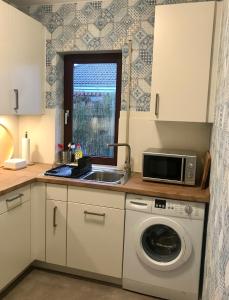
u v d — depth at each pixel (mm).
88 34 2678
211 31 2061
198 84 2135
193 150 2514
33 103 2666
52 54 2795
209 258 1532
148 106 2592
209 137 2469
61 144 3012
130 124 2658
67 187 2283
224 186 1133
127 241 2197
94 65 2855
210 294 1302
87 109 2941
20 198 2166
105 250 2268
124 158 2717
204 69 2109
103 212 2223
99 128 2928
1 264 2006
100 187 2184
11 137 2873
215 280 1148
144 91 2584
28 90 2566
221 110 1517
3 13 2168
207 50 2086
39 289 2246
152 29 2502
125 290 2285
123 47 2592
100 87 2867
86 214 2270
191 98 2160
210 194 1916
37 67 2693
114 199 2184
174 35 2139
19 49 2393
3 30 2176
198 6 2066
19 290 2223
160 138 2596
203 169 2381
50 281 2357
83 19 2676
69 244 2354
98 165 2910
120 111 2668
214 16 2059
